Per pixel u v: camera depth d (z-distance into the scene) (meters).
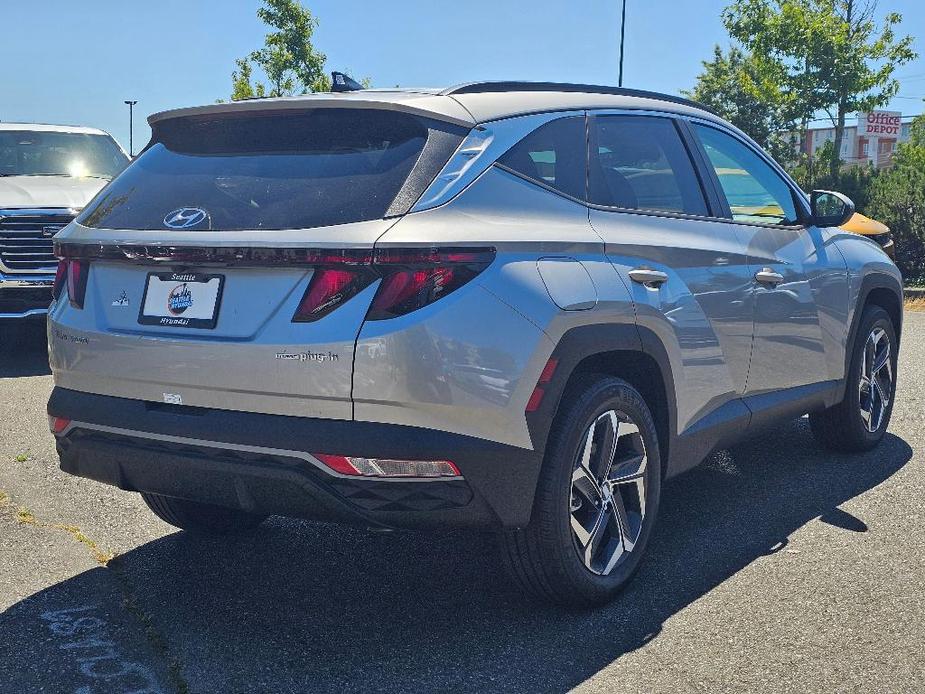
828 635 3.35
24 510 4.57
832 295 5.04
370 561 4.08
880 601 3.62
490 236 3.14
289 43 23.05
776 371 4.61
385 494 2.98
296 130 3.40
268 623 3.48
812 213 5.12
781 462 5.46
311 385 2.98
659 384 3.83
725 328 4.16
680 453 4.00
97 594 3.67
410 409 2.94
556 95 3.86
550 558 3.33
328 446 2.95
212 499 3.22
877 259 5.54
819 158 23.27
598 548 3.61
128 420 3.27
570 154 3.71
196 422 3.13
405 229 2.99
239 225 3.13
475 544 4.27
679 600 3.65
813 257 4.93
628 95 4.25
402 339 2.92
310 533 4.40
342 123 3.36
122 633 3.36
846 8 23.20
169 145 3.63
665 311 3.75
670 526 4.45
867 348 5.50
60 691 2.96
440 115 3.33
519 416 3.12
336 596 3.72
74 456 3.46
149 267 3.31
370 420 2.96
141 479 3.32
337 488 3.00
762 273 4.43
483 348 3.03
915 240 14.91
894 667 3.12
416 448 2.95
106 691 2.96
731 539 4.28
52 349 3.54
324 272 2.98
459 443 3.00
